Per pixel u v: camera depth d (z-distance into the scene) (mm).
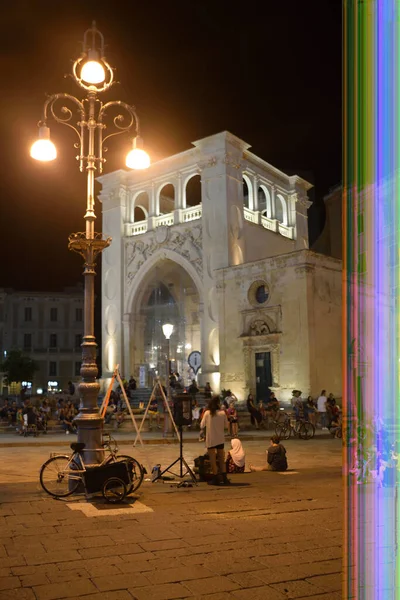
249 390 32625
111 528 7422
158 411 30734
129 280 42594
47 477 10102
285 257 31844
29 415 26359
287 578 5430
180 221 40312
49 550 6379
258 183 41844
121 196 43812
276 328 31859
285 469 13312
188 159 40594
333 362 31906
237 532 7211
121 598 4922
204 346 36625
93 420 10227
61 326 65125
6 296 64375
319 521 7871
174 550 6375
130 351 41688
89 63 11305
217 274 35000
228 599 4895
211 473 11414
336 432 24000
